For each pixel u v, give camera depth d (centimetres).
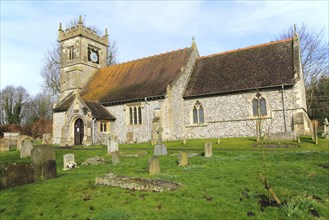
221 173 1091
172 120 2841
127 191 894
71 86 3803
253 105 2714
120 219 679
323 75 4200
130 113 3058
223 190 866
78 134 3070
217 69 3130
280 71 2677
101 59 4172
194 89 3048
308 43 4291
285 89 2564
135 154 1814
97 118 2925
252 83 2722
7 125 5484
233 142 2300
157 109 2802
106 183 980
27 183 1060
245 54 3105
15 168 1034
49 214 770
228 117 2817
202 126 2952
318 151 1627
